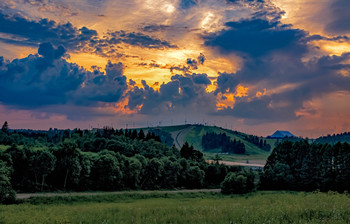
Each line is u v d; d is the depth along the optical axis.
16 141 155.38
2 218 24.00
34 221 21.41
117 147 133.88
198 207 25.41
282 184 120.44
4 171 64.38
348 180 106.38
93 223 19.03
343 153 109.00
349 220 15.81
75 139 152.88
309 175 115.69
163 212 22.45
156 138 188.00
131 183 106.25
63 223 19.80
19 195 69.75
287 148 134.62
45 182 85.62
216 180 141.25
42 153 80.44
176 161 125.69
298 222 15.88
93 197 71.88
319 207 19.81
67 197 67.94
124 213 23.31
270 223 15.66
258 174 127.38
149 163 113.56
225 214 19.39
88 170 90.12
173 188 117.38
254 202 31.06
